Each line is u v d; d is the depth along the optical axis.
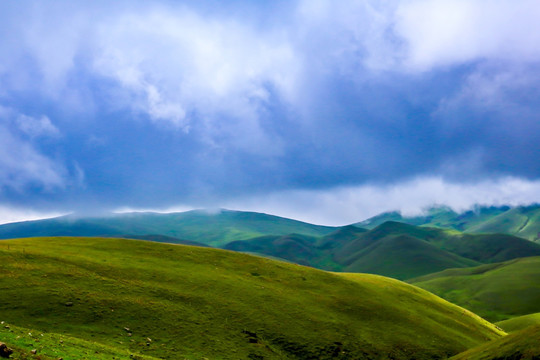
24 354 30.64
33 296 56.59
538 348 45.59
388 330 78.75
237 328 64.12
